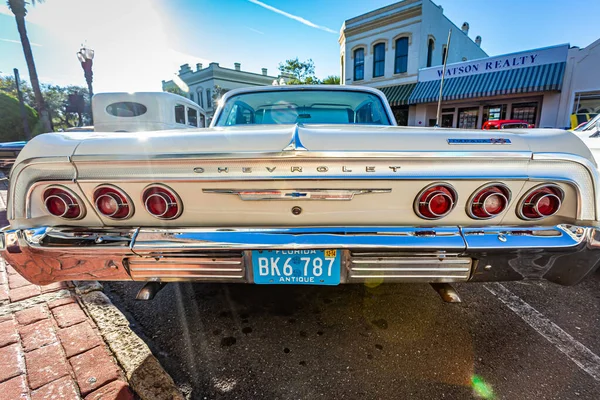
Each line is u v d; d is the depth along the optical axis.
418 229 1.31
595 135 3.17
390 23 13.44
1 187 6.74
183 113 8.23
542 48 10.38
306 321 1.92
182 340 1.74
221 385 1.44
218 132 1.39
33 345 1.64
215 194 1.30
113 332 1.75
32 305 2.00
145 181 1.28
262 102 2.59
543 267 1.33
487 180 1.26
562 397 1.37
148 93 7.23
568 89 10.19
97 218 1.35
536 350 1.66
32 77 12.23
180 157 1.26
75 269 1.37
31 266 1.34
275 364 1.56
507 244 1.26
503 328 1.85
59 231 1.33
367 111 2.56
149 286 1.46
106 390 1.37
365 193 1.29
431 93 12.46
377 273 1.34
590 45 9.66
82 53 9.63
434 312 2.01
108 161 1.26
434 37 13.60
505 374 1.49
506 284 2.40
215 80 24.94
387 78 14.03
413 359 1.59
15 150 9.23
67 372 1.46
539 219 1.32
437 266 1.33
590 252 1.28
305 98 2.57
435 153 1.24
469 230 1.30
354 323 1.89
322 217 1.34
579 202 1.29
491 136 1.33
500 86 10.93
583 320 1.94
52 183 1.30
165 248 1.29
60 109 34.00
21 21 11.61
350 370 1.52
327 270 1.36
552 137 1.34
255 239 1.29
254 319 1.94
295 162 1.26
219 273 1.36
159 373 1.46
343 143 1.28
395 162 1.26
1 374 1.44
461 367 1.54
